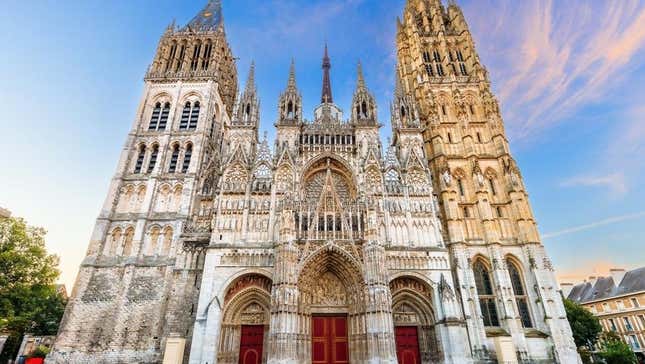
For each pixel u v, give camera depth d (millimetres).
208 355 38188
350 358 40125
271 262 43625
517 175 54969
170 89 66062
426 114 63156
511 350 41125
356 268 41469
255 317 42969
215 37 73688
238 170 51656
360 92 59594
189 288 46250
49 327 63250
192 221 52219
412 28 73375
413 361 41625
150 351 42562
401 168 52969
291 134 54531
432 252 45375
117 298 45875
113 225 51625
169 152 58969
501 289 46750
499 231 52312
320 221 45031
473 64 67375
